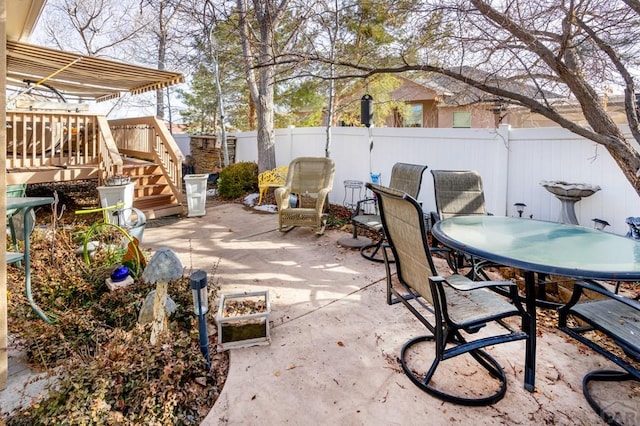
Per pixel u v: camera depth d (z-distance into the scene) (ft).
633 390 6.97
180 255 15.53
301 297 11.31
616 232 12.84
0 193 6.86
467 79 13.30
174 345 7.63
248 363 7.91
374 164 21.45
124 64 19.15
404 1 14.07
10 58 18.22
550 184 13.37
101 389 6.10
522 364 7.84
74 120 20.62
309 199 20.08
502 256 7.23
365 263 14.47
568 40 11.28
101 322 8.78
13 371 7.57
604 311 7.19
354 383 7.27
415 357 8.15
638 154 11.28
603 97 13.53
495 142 15.84
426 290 7.22
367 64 22.04
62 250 12.17
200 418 6.45
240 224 21.20
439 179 13.85
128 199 17.84
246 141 34.65
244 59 23.31
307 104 35.76
